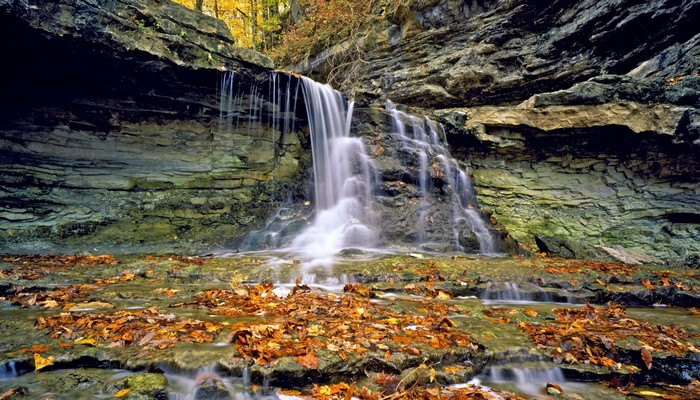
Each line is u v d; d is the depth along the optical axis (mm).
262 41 21188
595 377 3549
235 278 5824
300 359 3174
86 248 8055
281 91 10172
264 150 10758
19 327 3734
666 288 5879
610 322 4648
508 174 11398
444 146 11141
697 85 9039
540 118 10438
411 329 4008
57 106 8312
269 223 9555
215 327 3752
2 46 6848
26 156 8219
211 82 9117
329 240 8531
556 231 10664
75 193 8656
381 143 10273
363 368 3264
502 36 12242
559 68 11523
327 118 10961
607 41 10633
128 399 2713
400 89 13961
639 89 9578
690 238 9430
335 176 10242
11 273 5465
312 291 5406
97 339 3469
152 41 8039
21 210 8039
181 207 9523
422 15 13977
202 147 10000
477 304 5051
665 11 9469
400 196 9188
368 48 15297
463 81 12805
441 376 3275
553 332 4117
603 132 10016
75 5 7059
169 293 5023
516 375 3502
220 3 20219
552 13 11602
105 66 7852
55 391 2826
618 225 10234
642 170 10219
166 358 3143
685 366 3641
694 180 9672
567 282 5898
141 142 9344
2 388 2836
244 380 3027
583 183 10836
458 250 8273
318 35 16797
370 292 5336
